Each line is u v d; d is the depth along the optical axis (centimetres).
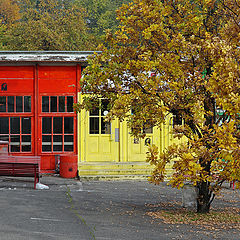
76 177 1686
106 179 1655
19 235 770
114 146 1806
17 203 1092
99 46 1062
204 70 1085
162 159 901
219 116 1055
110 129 1808
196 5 1098
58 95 1773
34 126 1766
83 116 1784
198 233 843
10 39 4356
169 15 1077
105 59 1053
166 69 948
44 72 1773
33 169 1378
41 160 1761
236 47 959
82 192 1362
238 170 788
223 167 881
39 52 1759
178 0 1069
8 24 5497
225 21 1074
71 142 1786
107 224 901
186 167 835
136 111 1018
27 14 4722
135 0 1025
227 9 1043
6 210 995
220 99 771
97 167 1717
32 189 1364
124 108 988
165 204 1215
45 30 4128
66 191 1362
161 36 995
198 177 873
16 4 5844
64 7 5594
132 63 984
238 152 742
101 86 1149
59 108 1778
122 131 1809
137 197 1325
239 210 1148
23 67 1766
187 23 1027
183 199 1164
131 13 1042
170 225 912
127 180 1667
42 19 4466
